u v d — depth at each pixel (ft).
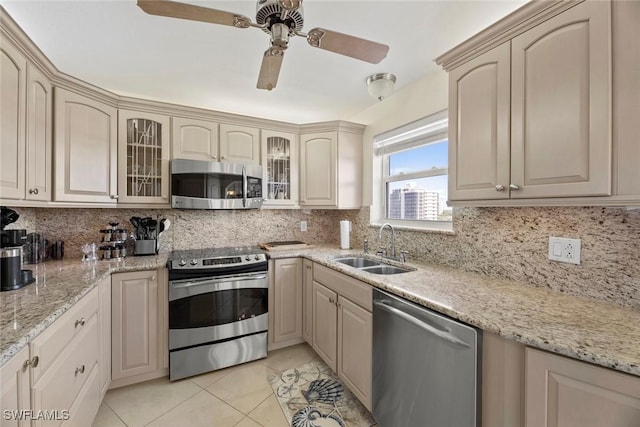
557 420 2.84
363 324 5.54
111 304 6.14
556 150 3.59
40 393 3.29
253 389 6.47
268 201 8.97
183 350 6.82
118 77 6.95
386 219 8.88
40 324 3.26
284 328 8.23
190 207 7.67
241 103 8.71
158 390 6.40
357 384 5.74
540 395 2.94
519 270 5.02
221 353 7.22
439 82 6.67
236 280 7.41
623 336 2.96
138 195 7.39
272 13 3.73
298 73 6.85
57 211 7.35
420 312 4.19
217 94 8.00
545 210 4.67
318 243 10.72
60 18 4.81
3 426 2.71
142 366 6.54
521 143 3.98
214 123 8.21
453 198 5.07
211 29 5.14
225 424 5.41
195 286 6.93
